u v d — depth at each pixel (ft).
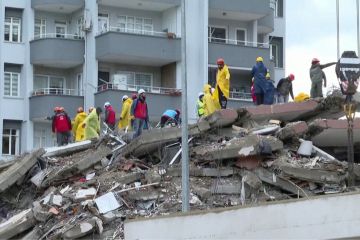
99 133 121.60
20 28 192.03
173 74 189.37
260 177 92.58
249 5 197.06
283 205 70.18
